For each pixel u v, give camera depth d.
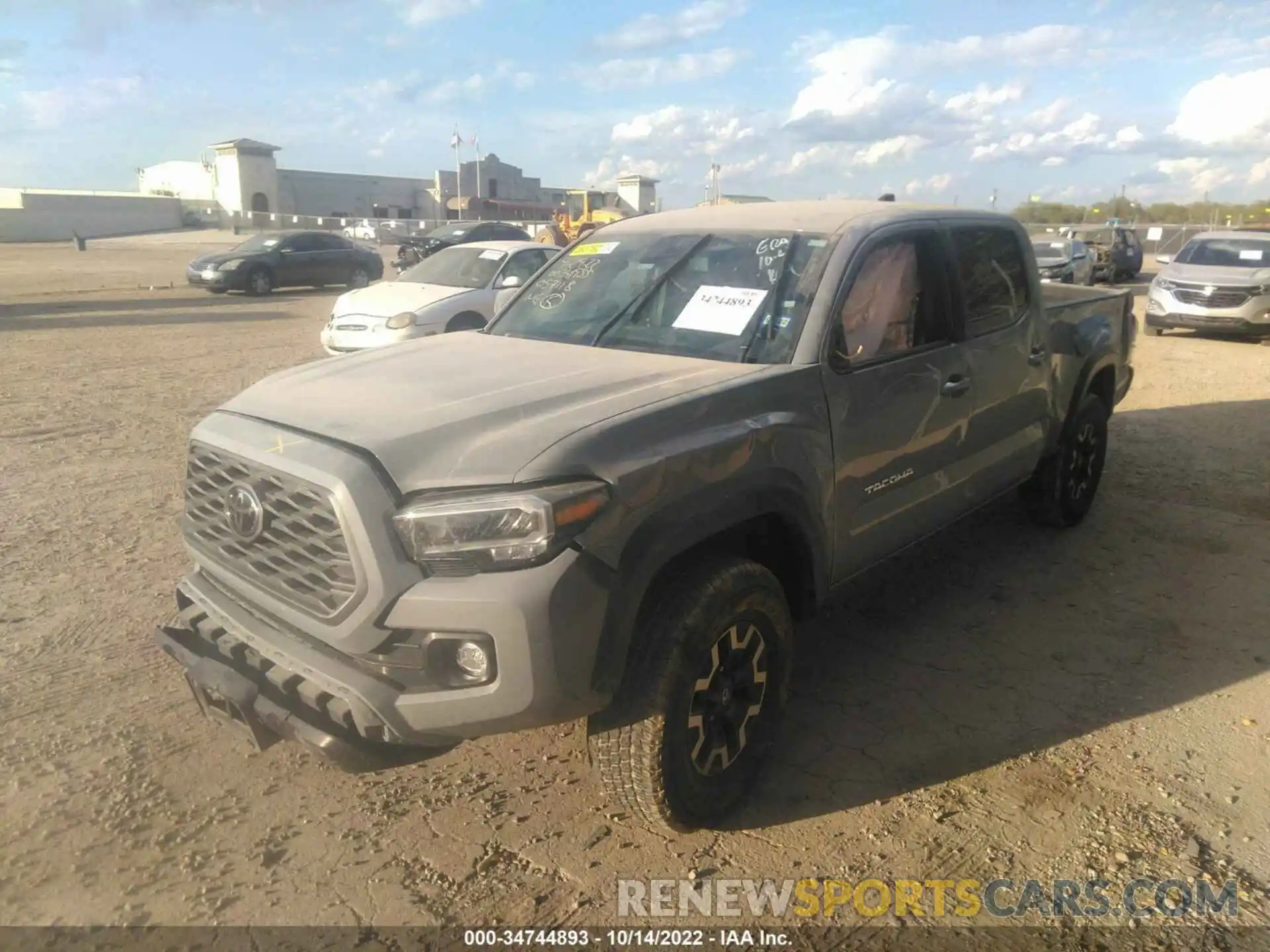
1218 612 4.81
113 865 2.97
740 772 3.25
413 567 2.59
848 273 3.64
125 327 15.93
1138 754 3.59
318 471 2.66
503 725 2.61
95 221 61.00
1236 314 14.09
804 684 4.14
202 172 78.25
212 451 3.06
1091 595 5.03
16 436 8.05
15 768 3.44
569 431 2.74
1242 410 9.45
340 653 2.72
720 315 3.72
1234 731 3.73
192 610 3.24
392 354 3.82
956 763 3.55
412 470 2.66
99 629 4.51
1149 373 11.80
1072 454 5.70
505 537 2.53
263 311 18.91
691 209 4.70
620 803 3.02
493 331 4.37
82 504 6.27
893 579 5.26
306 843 3.10
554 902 2.86
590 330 4.00
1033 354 4.86
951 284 4.20
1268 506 6.42
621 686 2.85
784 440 3.21
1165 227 44.34
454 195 78.19
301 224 63.69
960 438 4.29
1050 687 4.11
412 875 2.96
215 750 3.59
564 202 84.56
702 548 3.12
